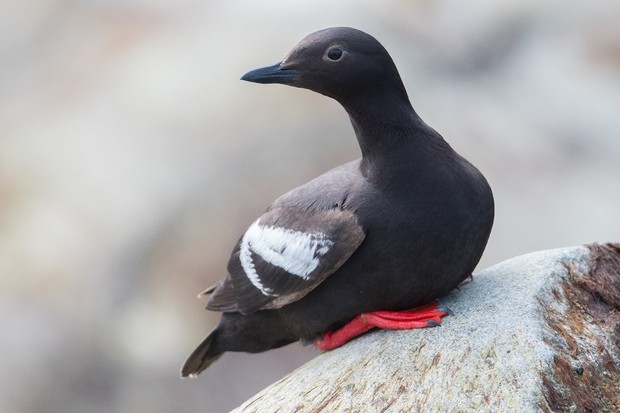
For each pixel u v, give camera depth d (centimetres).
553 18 1606
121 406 1335
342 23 1634
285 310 842
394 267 768
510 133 1471
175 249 1402
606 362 724
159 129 1534
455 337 740
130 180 1476
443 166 770
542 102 1514
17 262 1428
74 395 1333
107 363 1350
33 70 1794
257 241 848
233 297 877
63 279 1402
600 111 1487
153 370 1342
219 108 1538
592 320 754
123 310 1377
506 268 810
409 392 715
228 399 1325
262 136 1476
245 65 1592
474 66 1575
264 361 1341
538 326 727
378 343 767
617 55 1554
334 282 795
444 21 1619
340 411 725
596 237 1337
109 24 1811
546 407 684
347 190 794
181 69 1631
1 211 1496
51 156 1554
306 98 1511
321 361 792
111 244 1420
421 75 1559
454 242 763
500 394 691
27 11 1903
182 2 1791
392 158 771
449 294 800
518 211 1376
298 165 1441
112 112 1597
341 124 1464
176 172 1466
